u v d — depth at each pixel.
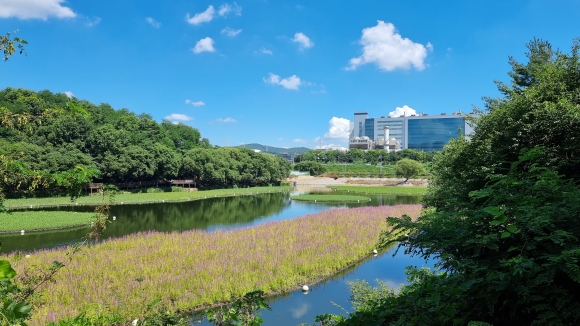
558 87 10.80
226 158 78.19
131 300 11.20
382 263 17.55
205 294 12.35
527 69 15.16
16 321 2.37
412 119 183.88
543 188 3.92
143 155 59.84
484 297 3.78
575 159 8.52
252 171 83.31
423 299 4.54
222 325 4.37
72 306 10.63
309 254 17.45
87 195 49.41
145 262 15.30
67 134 54.19
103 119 78.38
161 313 5.25
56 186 4.65
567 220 3.65
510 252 3.83
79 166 4.64
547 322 3.25
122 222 30.23
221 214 36.59
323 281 14.97
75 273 13.53
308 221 27.84
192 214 36.16
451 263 4.18
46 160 46.81
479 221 4.12
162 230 26.44
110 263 14.95
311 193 67.56
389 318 4.62
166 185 70.62
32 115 4.76
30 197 44.56
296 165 118.25
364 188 78.44
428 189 22.88
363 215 31.56
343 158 141.38
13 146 4.80
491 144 11.69
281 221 28.27
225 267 14.83
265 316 11.70
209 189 73.38
